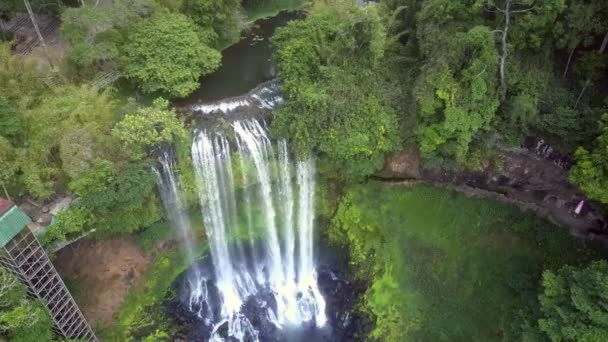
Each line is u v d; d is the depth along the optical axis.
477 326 36.56
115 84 39.00
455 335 36.75
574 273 28.30
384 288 39.38
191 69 39.03
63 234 32.75
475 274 38.19
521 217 39.06
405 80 38.84
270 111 39.59
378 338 37.91
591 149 33.88
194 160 37.28
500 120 37.09
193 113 39.28
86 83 36.19
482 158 38.53
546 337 29.42
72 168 31.47
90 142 32.06
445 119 34.47
